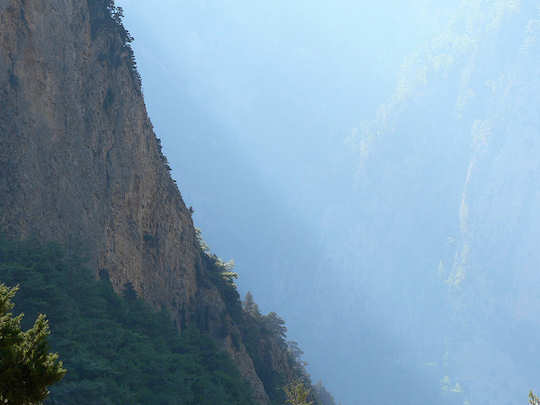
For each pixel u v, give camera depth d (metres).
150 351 62.03
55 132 68.00
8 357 12.06
